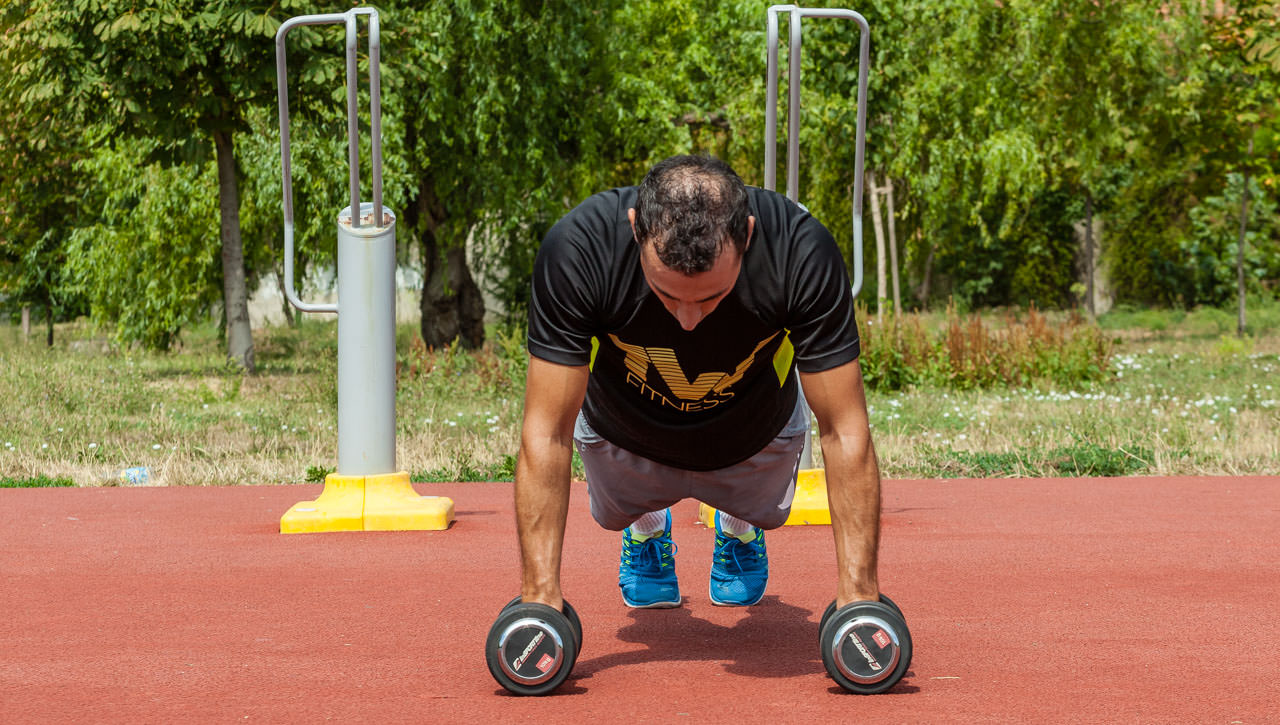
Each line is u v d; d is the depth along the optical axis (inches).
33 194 821.2
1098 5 799.1
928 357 545.3
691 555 179.0
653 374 104.4
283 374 625.3
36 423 378.0
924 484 262.4
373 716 97.8
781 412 111.8
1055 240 1213.7
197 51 550.3
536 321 102.3
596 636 127.2
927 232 874.8
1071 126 826.8
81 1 534.3
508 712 98.6
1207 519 210.4
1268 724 94.3
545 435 103.8
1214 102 867.4
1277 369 605.0
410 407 442.6
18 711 99.7
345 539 191.5
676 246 84.2
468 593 150.3
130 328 724.0
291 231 202.1
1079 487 255.8
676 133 729.6
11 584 156.5
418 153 682.2
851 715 97.0
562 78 685.9
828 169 751.7
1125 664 114.1
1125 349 755.4
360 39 564.4
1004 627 130.3
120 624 133.1
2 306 994.7
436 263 769.6
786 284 97.7
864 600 102.7
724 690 105.1
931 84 751.1
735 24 740.0
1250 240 1102.4
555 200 729.0
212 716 98.1
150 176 701.3
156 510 226.5
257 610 140.4
